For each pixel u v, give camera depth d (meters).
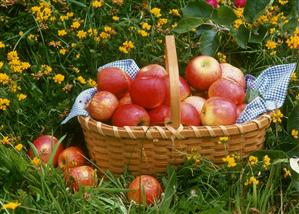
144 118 3.08
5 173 3.02
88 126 3.10
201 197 2.97
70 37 3.81
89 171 3.10
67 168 3.08
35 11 3.77
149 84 3.09
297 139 3.30
